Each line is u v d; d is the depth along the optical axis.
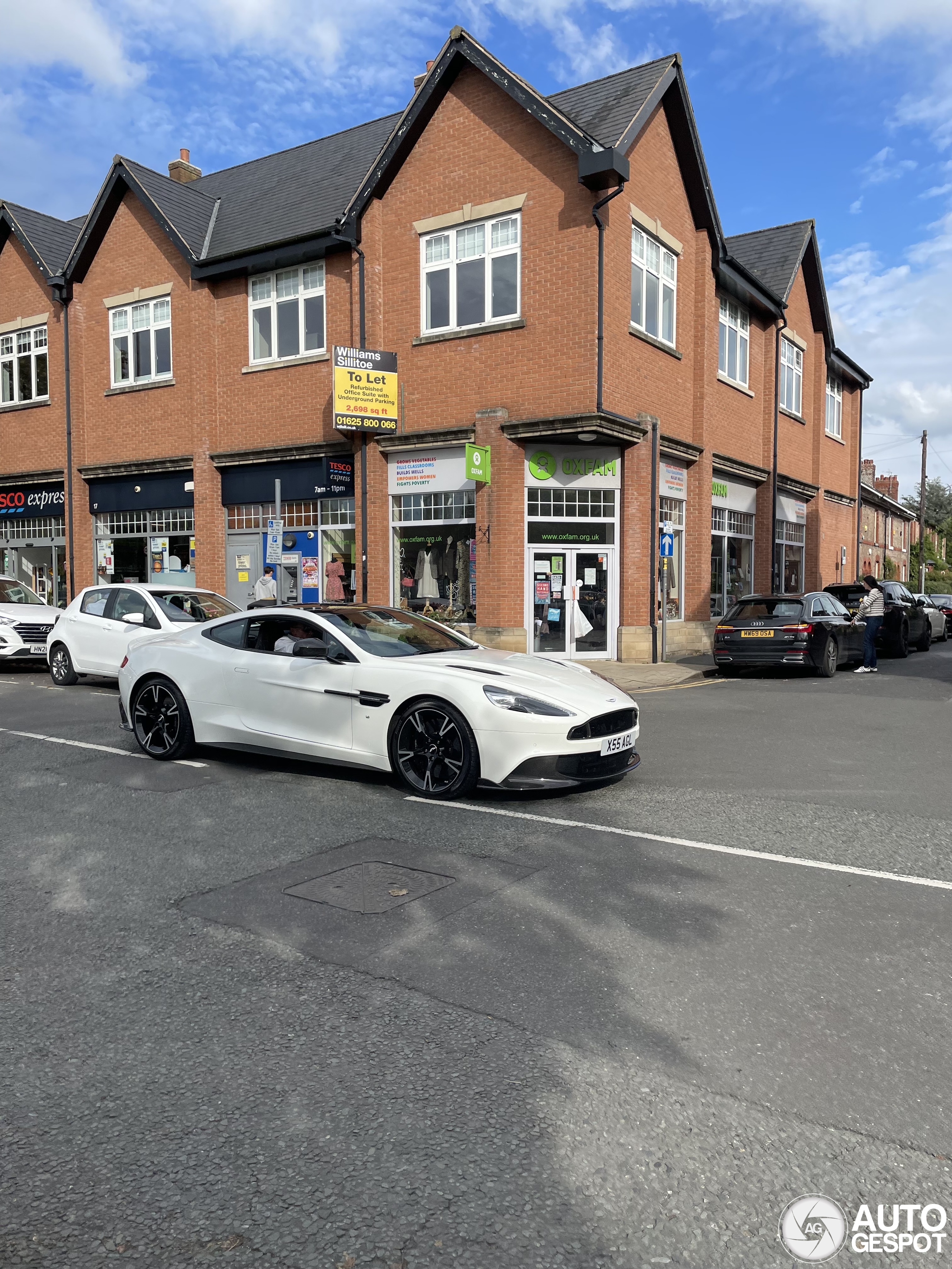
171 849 5.05
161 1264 2.01
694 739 8.61
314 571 17.25
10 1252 2.04
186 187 19.70
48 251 21.16
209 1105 2.61
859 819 5.64
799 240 22.47
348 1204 2.19
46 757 7.68
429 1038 2.96
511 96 14.37
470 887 4.38
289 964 3.53
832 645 14.61
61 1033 3.03
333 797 6.26
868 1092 2.65
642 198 15.29
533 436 14.38
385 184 15.82
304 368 16.98
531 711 5.89
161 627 11.36
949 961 3.53
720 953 3.60
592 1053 2.86
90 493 20.41
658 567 16.19
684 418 17.06
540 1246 2.05
